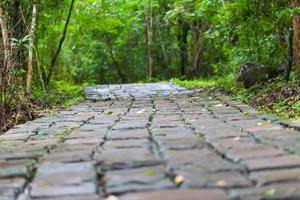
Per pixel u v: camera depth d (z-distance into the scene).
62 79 22.12
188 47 23.66
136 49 25.58
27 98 8.57
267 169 2.99
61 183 2.93
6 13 9.52
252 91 9.75
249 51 12.03
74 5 14.77
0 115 6.73
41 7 11.82
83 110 7.93
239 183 2.73
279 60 11.38
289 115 6.07
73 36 22.33
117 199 2.56
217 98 9.16
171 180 2.87
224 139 4.19
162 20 23.45
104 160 3.46
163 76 24.36
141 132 4.87
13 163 3.55
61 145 4.29
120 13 20.80
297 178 2.77
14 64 7.28
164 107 7.80
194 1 16.14
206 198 2.50
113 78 25.78
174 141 4.16
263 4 10.45
